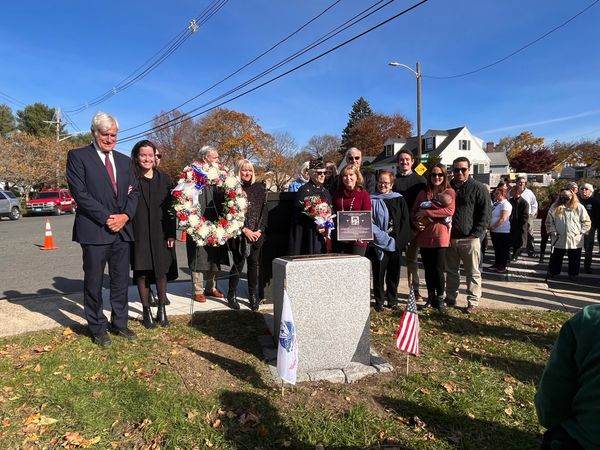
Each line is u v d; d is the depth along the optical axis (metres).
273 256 5.70
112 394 3.25
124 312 4.47
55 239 15.30
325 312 3.68
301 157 62.28
